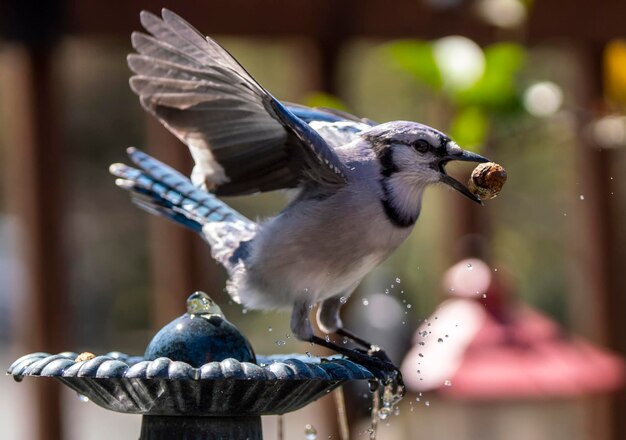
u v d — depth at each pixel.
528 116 10.90
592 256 12.05
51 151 10.37
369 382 7.09
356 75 17.52
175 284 10.81
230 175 7.46
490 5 10.93
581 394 9.77
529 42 11.56
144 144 21.34
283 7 10.79
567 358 10.11
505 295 10.53
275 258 7.30
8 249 24.77
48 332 10.30
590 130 11.42
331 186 7.32
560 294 18.50
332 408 10.55
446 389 9.80
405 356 11.16
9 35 10.16
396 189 7.44
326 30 10.89
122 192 21.56
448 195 11.48
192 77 6.92
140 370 5.84
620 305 12.01
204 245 10.90
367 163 7.40
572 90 13.04
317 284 7.39
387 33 11.02
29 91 10.30
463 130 10.55
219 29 10.62
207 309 6.81
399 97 17.16
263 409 6.44
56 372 5.93
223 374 5.84
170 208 8.11
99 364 5.92
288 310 7.54
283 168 7.41
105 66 20.75
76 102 20.86
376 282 13.15
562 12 11.56
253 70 17.73
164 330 6.68
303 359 6.95
